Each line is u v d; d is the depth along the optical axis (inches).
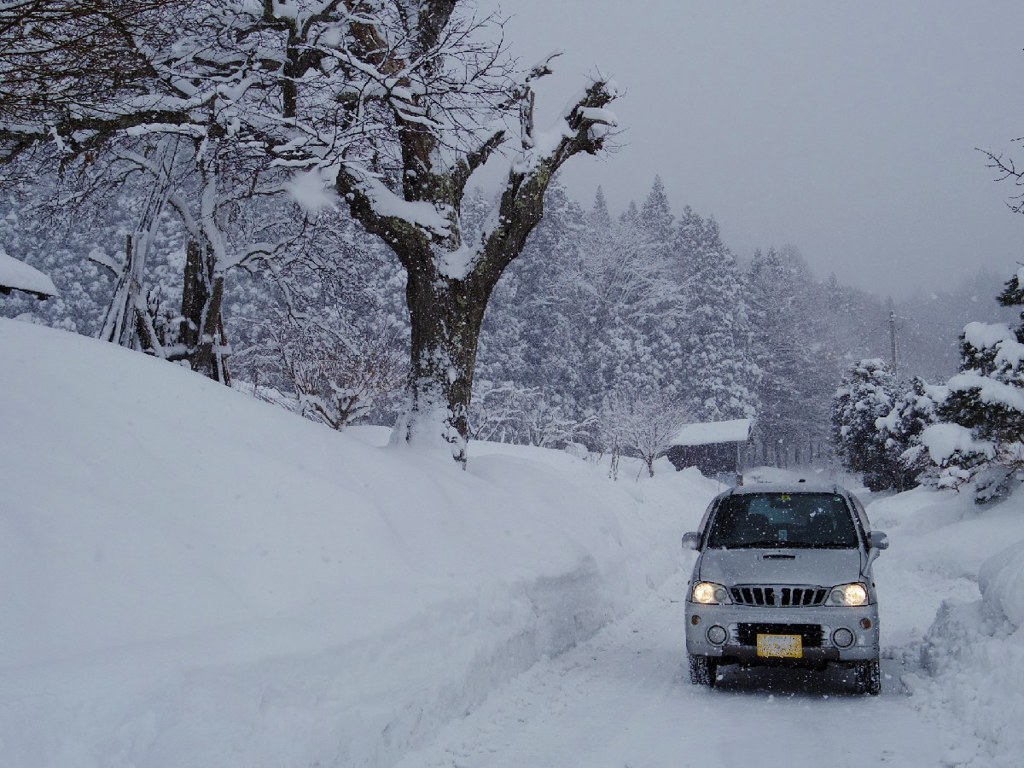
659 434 1865.2
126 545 203.8
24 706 137.5
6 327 288.4
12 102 244.8
